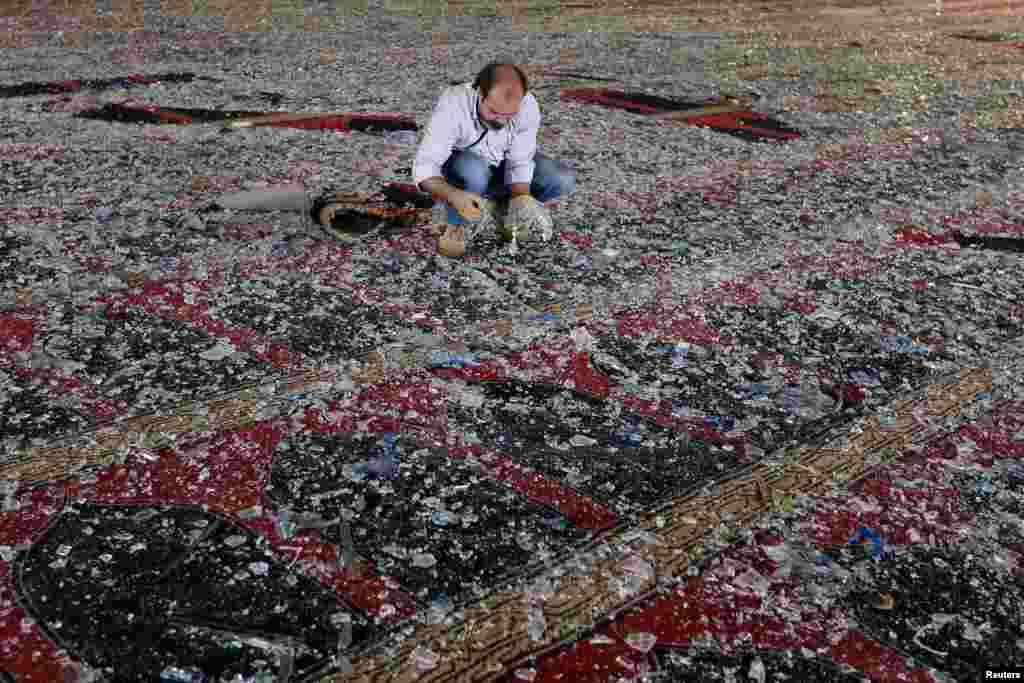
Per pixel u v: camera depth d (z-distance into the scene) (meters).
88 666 1.55
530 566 1.84
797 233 3.98
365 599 1.74
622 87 7.38
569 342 2.83
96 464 2.12
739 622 1.72
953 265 3.66
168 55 8.08
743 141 5.69
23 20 10.01
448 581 1.79
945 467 2.27
